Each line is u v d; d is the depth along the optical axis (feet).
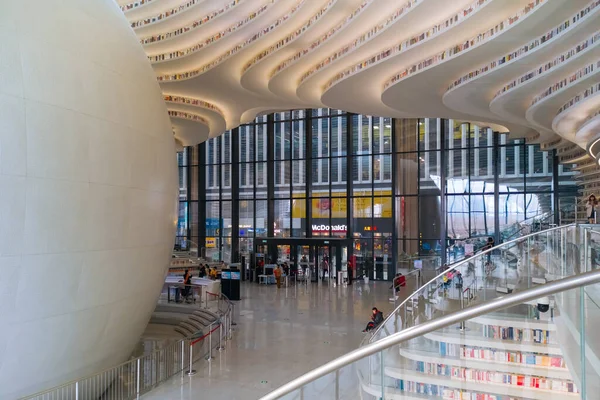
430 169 102.47
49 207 30.09
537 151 94.38
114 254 34.81
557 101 47.65
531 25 36.81
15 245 28.55
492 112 58.85
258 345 53.47
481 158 98.37
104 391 37.01
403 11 42.37
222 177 125.49
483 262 37.40
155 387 40.52
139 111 37.63
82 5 35.09
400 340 15.67
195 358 48.47
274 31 55.72
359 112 72.02
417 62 50.01
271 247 110.32
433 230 102.17
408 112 71.46
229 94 76.95
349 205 109.91
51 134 30.25
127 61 37.65
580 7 33.76
